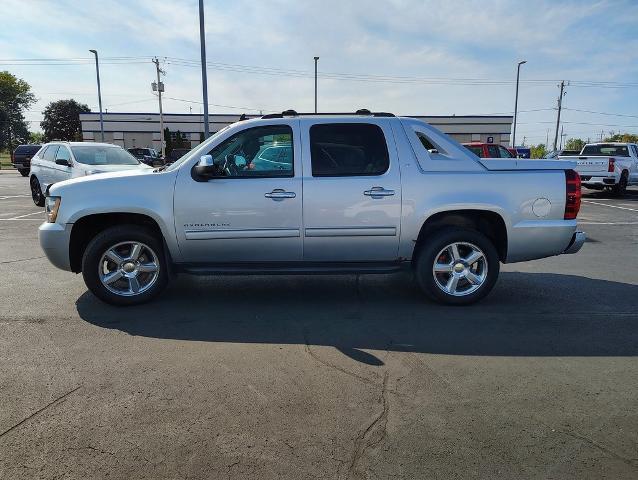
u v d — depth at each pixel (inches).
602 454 106.3
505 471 100.5
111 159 507.2
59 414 120.8
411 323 186.9
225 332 176.9
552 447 108.7
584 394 132.4
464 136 2377.0
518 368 148.2
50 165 523.2
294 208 195.0
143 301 205.3
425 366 149.2
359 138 199.0
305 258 201.9
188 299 216.4
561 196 200.7
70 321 187.5
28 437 111.1
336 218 196.1
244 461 103.2
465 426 116.5
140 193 194.5
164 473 99.4
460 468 101.3
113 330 178.1
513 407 125.3
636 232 409.1
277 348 162.6
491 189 197.5
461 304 206.5
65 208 195.3
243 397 129.6
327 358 154.8
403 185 196.1
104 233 198.5
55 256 199.2
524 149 1633.9
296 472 99.9
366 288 235.0
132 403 126.2
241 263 202.5
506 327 182.9
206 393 131.6
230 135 198.5
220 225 195.9
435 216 203.8
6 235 373.7
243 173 197.5
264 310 201.9
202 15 753.0
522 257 205.2
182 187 194.5
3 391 132.3
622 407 125.7
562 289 235.8
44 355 155.9
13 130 3563.0
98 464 102.0
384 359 154.1
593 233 403.9
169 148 2193.7
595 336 174.2
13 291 226.8
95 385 135.9
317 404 126.0
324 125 199.5
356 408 124.3
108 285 202.7
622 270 276.2
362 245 199.6
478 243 201.2
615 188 724.0
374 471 100.3
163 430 114.2
